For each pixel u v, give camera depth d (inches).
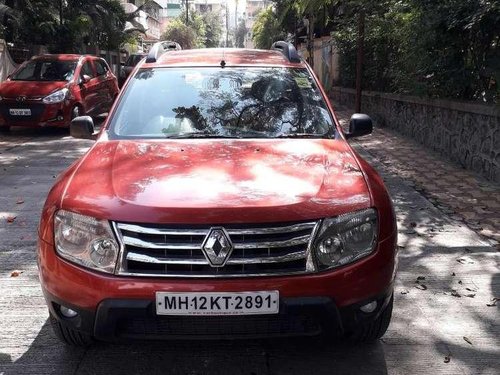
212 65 181.2
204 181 122.0
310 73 181.6
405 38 386.9
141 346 138.7
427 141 411.8
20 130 502.9
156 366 130.8
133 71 181.0
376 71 544.1
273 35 1518.2
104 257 112.3
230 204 112.7
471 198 273.9
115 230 111.8
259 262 110.6
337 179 126.6
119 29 1022.4
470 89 349.1
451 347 139.9
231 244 110.0
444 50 338.6
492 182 304.7
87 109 506.9
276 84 172.9
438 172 329.7
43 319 152.1
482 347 139.9
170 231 110.3
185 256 110.4
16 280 176.4
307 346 139.4
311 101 168.7
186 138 153.6
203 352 136.5
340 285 112.7
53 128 511.8
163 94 169.0
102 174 128.5
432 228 229.0
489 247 207.9
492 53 312.3
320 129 159.9
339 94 740.0
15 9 661.9
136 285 109.7
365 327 125.6
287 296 110.3
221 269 110.2
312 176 126.6
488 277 181.3
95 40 935.0
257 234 111.1
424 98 399.2
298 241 112.0
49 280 118.0
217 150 141.2
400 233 223.0
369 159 368.2
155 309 109.8
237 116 161.6
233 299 109.4
